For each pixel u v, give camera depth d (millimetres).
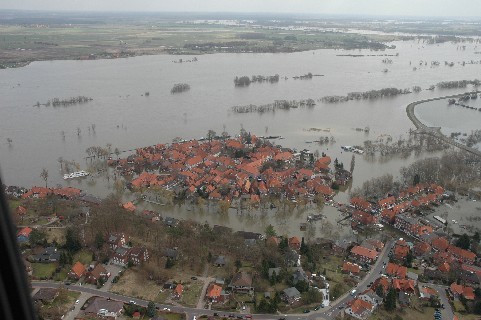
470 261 173750
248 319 138250
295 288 150125
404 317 140250
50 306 140125
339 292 152250
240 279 152875
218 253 174000
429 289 154750
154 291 151625
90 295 148500
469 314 143500
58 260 166125
